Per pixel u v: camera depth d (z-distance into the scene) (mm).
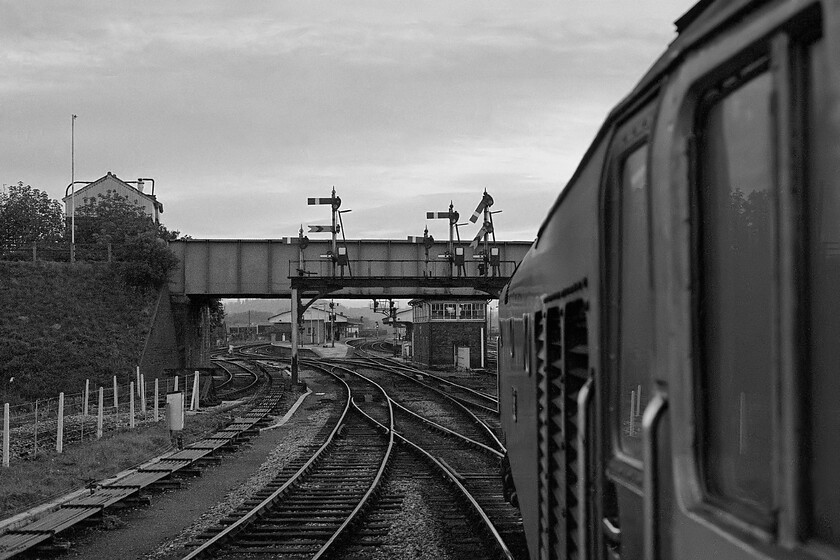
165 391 33656
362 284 38781
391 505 12914
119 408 29062
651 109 2873
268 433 23969
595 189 3738
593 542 3697
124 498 13156
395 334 115312
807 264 1909
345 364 65625
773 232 2004
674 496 2553
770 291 2084
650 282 2756
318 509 12672
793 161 1916
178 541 10984
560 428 5020
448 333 57375
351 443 21500
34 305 38188
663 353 2615
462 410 28844
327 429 24594
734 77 2238
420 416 27234
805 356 1915
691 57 2447
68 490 14172
